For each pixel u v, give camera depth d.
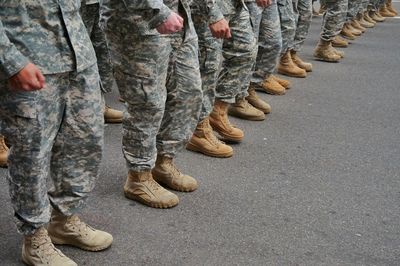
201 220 2.85
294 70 6.30
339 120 4.84
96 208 2.89
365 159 3.95
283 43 5.20
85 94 2.14
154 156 2.89
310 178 3.53
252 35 3.78
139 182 2.95
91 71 2.14
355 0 8.68
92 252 2.48
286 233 2.79
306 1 6.01
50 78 2.00
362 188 3.44
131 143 2.83
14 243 2.49
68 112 2.13
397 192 3.42
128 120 2.78
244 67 3.82
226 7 3.54
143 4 2.37
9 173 2.12
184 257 2.50
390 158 4.00
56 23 1.98
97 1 3.80
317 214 3.03
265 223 2.88
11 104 1.96
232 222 2.86
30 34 1.94
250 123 4.55
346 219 3.00
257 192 3.24
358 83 6.25
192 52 2.83
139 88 2.63
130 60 2.59
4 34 1.78
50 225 2.47
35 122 2.00
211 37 3.25
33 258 2.25
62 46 2.01
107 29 2.59
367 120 4.90
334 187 3.42
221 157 3.72
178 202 2.99
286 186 3.37
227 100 3.89
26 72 1.81
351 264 2.56
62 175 2.27
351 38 9.01
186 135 3.05
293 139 4.24
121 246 2.55
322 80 6.28
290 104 5.22
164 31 2.40
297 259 2.56
